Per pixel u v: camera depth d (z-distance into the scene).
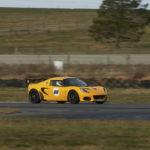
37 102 60.31
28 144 27.58
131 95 73.12
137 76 100.75
